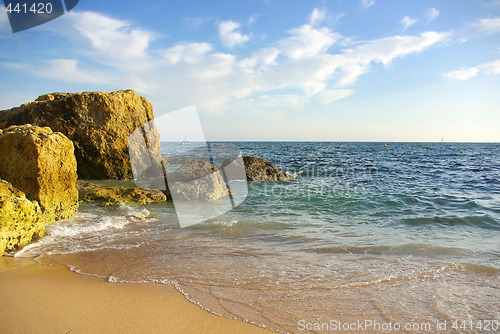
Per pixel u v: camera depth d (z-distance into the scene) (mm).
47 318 2617
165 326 2537
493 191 11602
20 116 12383
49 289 3213
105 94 12695
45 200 5789
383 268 3959
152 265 3977
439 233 5922
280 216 7297
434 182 14234
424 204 9023
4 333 2371
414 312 2873
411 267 4004
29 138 5680
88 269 3811
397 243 5152
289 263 4113
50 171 5871
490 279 3648
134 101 13547
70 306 2842
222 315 2744
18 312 2713
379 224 6656
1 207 4371
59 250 4547
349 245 5008
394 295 3209
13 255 4312
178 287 3314
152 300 3002
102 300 2980
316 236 5586
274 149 48938
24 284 3336
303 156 32125
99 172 12922
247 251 4621
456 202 9344
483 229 6262
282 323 2637
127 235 5453
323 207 8438
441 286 3439
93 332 2414
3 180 5180
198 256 4363
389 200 9438
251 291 3252
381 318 2758
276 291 3260
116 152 12781
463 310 2928
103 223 6117
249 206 8461
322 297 3139
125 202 8070
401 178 15672
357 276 3686
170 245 4887
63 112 12297
